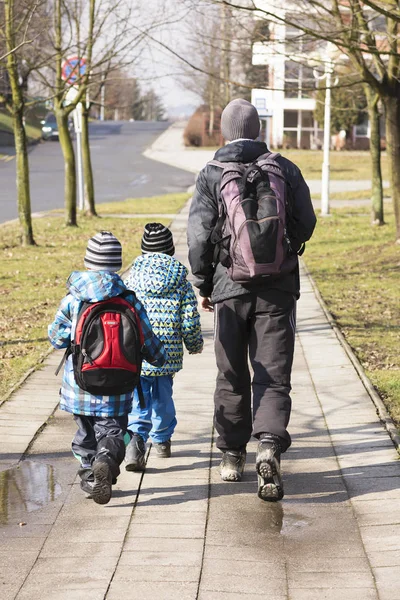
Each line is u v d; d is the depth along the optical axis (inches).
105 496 238.5
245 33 920.9
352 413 349.7
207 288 267.1
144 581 205.5
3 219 1381.6
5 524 242.2
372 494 260.2
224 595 198.1
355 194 1927.9
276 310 254.7
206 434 328.5
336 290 709.3
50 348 496.7
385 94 880.3
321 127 3061.0
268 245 239.8
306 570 210.5
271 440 246.2
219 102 3031.5
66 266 861.2
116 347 243.9
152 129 4057.6
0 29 904.3
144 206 1599.4
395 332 529.7
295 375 420.8
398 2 551.8
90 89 1343.5
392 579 204.5
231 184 247.6
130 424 287.9
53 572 211.0
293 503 255.4
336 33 577.0
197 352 292.4
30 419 347.9
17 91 975.6
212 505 254.8
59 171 2345.0
